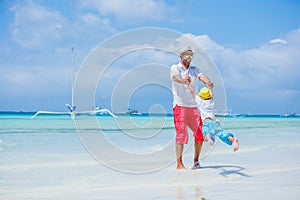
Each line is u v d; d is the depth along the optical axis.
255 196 3.81
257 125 19.11
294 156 6.98
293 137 11.27
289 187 4.26
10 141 8.65
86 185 4.32
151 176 4.95
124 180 4.66
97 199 3.68
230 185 4.37
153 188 4.20
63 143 8.49
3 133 10.95
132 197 3.76
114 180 4.64
